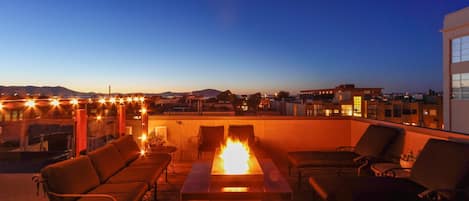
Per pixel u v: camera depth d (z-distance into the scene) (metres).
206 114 6.40
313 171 5.20
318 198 3.77
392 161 4.26
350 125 6.09
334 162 4.21
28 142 5.26
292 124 6.02
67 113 4.27
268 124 6.02
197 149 5.81
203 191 2.98
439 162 2.99
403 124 4.38
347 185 3.08
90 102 4.51
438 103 10.84
